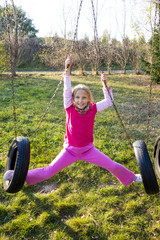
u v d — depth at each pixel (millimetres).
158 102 8422
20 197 3088
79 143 2633
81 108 2598
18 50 14898
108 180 3545
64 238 2506
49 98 8562
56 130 5363
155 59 12234
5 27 14500
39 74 16688
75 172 3695
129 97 9281
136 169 3820
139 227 2684
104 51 19047
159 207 2975
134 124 6008
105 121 6145
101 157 2707
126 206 2992
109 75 18281
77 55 17359
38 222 2691
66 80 2709
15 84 10734
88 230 2611
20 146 2486
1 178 3473
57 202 3029
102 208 2939
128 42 19844
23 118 6059
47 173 2684
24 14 15852
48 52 19438
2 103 7520
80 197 3135
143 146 2656
